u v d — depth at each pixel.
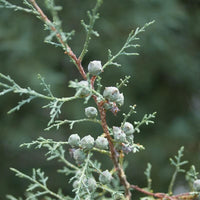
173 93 9.16
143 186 7.89
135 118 8.24
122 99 2.54
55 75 7.58
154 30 8.22
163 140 8.30
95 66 2.41
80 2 8.41
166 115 8.91
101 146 2.51
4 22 8.00
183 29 9.04
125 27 8.35
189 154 8.11
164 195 2.94
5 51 7.78
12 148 8.17
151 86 8.90
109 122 8.01
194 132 8.45
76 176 2.63
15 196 8.10
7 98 7.98
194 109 9.34
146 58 8.55
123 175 2.77
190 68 8.81
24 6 7.97
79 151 2.56
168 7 8.55
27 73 7.47
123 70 7.99
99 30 8.21
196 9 9.36
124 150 2.61
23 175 3.03
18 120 8.20
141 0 8.48
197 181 2.84
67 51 2.42
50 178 8.13
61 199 3.07
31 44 7.80
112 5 8.45
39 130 8.22
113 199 2.75
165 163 8.00
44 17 2.40
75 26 8.35
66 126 8.19
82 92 2.41
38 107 8.25
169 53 8.46
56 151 3.16
